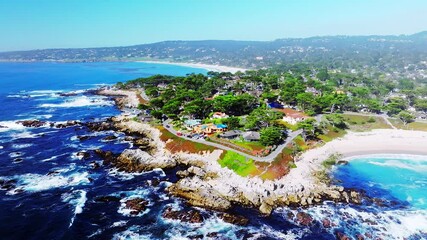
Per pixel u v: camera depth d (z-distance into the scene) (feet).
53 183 341.21
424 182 360.89
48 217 278.67
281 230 265.54
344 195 323.16
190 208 294.05
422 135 504.02
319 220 280.31
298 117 547.90
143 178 355.15
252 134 429.38
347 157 426.51
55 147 452.35
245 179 335.67
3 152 428.97
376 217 287.89
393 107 601.21
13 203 299.79
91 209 292.40
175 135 454.40
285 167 361.30
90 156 415.85
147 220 276.21
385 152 445.37
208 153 394.32
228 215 278.87
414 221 283.18
